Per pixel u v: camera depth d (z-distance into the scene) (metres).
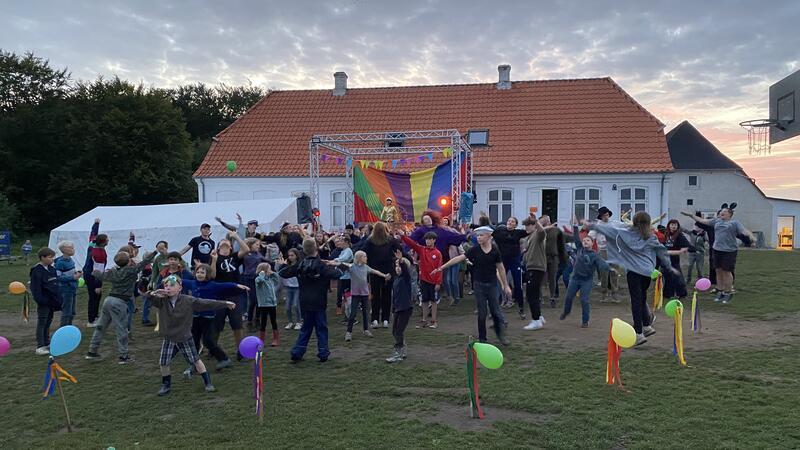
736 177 42.59
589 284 8.99
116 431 5.20
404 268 7.37
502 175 24.20
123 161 37.84
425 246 9.58
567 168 23.77
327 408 5.59
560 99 26.70
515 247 10.06
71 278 9.06
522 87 27.75
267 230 16.47
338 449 4.61
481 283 7.81
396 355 7.29
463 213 18.92
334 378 6.63
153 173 37.81
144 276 10.09
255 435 4.96
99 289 10.19
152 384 6.67
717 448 4.44
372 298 9.55
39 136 40.69
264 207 17.55
